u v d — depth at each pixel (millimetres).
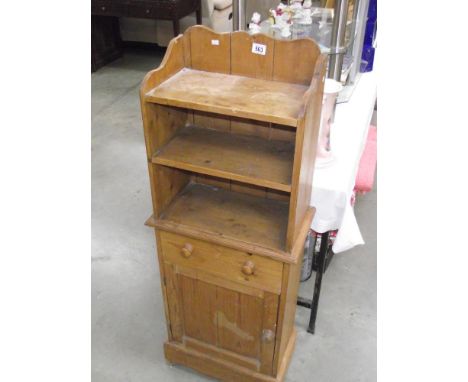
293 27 1875
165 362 1785
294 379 1717
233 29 1886
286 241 1231
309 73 1173
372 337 1885
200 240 1335
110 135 3432
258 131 1339
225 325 1527
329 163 1516
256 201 1449
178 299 1545
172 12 3924
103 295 2086
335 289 2119
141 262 2273
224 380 1671
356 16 1865
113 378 1725
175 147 1290
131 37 4855
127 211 2633
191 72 1280
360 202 2727
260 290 1362
